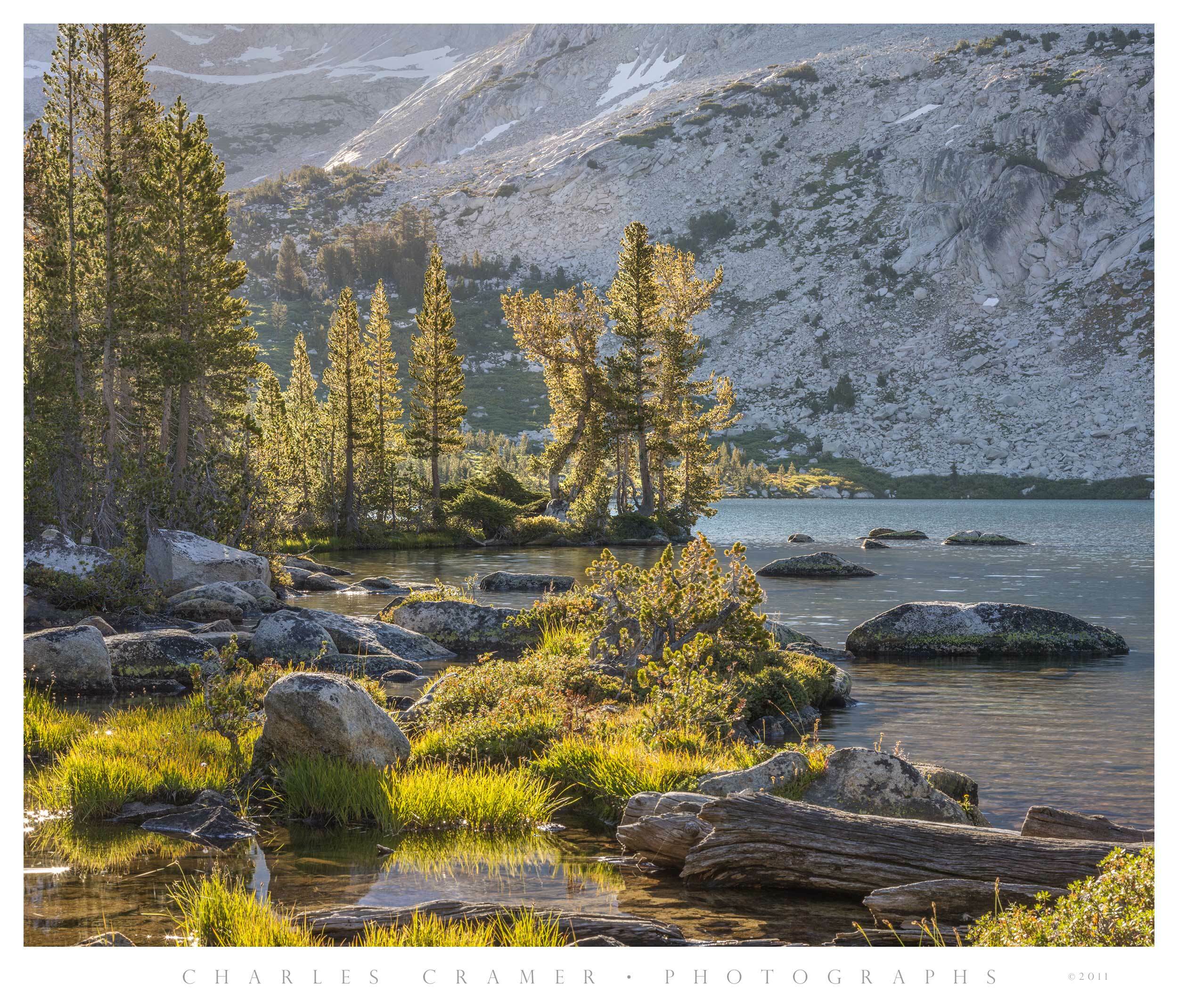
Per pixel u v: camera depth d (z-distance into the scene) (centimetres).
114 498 3816
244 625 2764
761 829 873
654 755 1193
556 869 930
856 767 1012
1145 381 19062
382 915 759
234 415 4919
